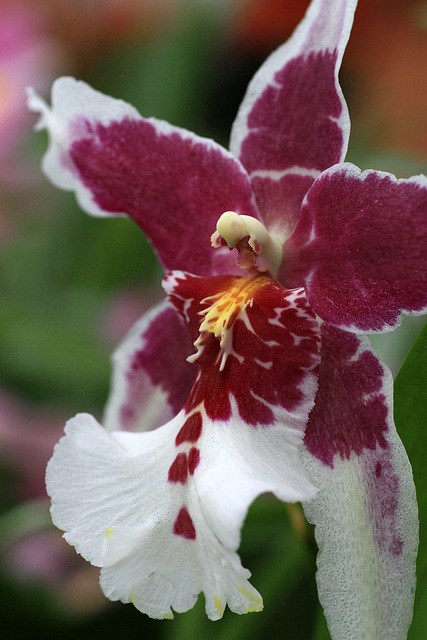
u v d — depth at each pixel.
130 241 0.37
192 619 0.27
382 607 0.21
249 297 0.22
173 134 0.23
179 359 0.24
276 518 0.26
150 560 0.21
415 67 0.39
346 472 0.21
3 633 0.29
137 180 0.23
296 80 0.23
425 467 0.21
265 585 0.27
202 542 0.21
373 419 0.21
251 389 0.22
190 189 0.23
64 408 0.33
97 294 0.36
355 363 0.21
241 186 0.23
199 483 0.21
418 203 0.21
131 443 0.22
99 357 0.34
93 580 0.29
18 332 0.34
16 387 0.34
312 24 0.22
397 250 0.21
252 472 0.21
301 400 0.21
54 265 0.39
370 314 0.21
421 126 0.38
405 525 0.21
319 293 0.22
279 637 0.27
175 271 0.23
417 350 0.21
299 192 0.23
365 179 0.21
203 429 0.22
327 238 0.22
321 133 0.22
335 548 0.21
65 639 0.29
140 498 0.22
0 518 0.31
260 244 0.22
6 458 0.32
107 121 0.23
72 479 0.22
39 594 0.29
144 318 0.24
